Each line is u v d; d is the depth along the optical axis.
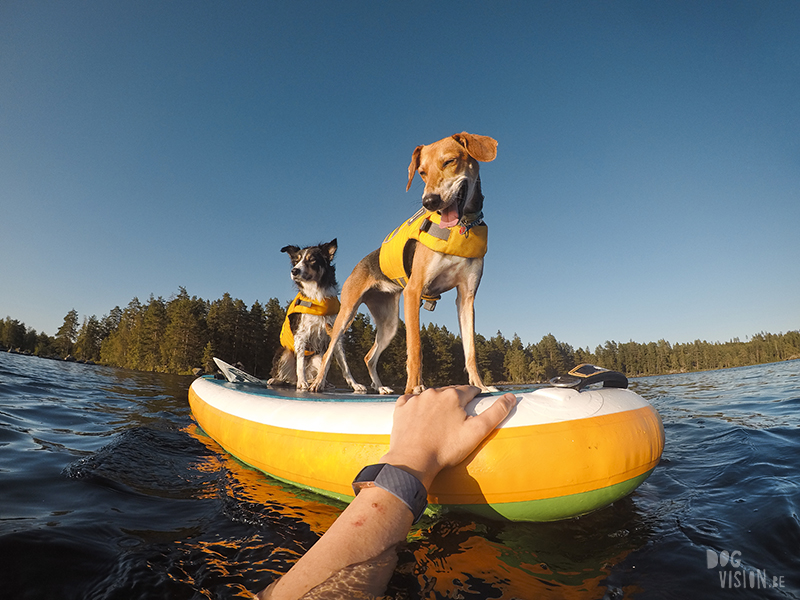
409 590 0.37
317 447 0.59
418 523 0.51
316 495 0.65
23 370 3.46
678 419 1.48
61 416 1.37
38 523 0.50
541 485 0.46
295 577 0.26
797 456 0.83
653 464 0.51
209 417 0.98
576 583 0.39
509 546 0.46
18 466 0.75
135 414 1.56
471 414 0.47
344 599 0.26
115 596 0.36
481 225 0.82
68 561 0.42
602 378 0.57
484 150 0.79
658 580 0.40
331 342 1.09
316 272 1.34
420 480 0.34
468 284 0.82
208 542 0.48
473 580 0.39
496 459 0.45
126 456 0.87
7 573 0.38
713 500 0.61
